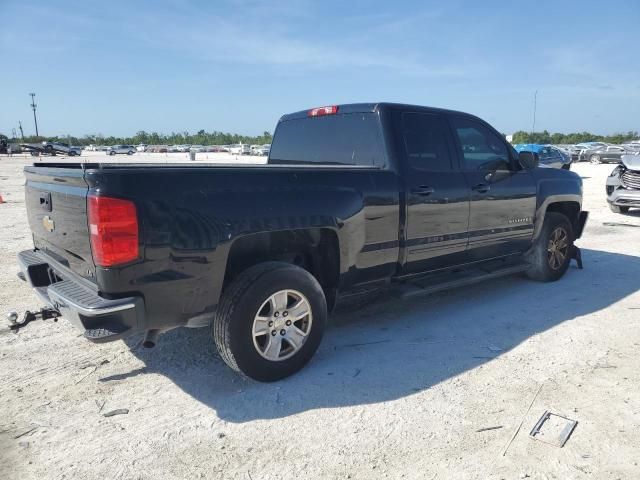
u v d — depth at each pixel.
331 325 4.68
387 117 4.36
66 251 3.29
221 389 3.46
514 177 5.38
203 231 3.08
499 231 5.23
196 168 3.14
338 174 3.83
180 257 3.02
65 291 3.09
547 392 3.41
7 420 3.06
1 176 25.11
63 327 4.56
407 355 4.02
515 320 4.82
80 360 3.90
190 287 3.10
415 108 4.60
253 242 3.63
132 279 2.89
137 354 4.01
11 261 6.94
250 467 2.65
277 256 3.90
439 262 4.72
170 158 51.59
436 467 2.64
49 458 2.71
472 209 4.85
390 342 4.28
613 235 9.41
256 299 3.32
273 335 3.49
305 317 3.64
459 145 4.85
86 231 2.91
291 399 3.33
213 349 4.11
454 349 4.14
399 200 4.19
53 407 3.21
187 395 3.38
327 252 3.95
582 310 5.12
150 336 3.15
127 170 2.88
